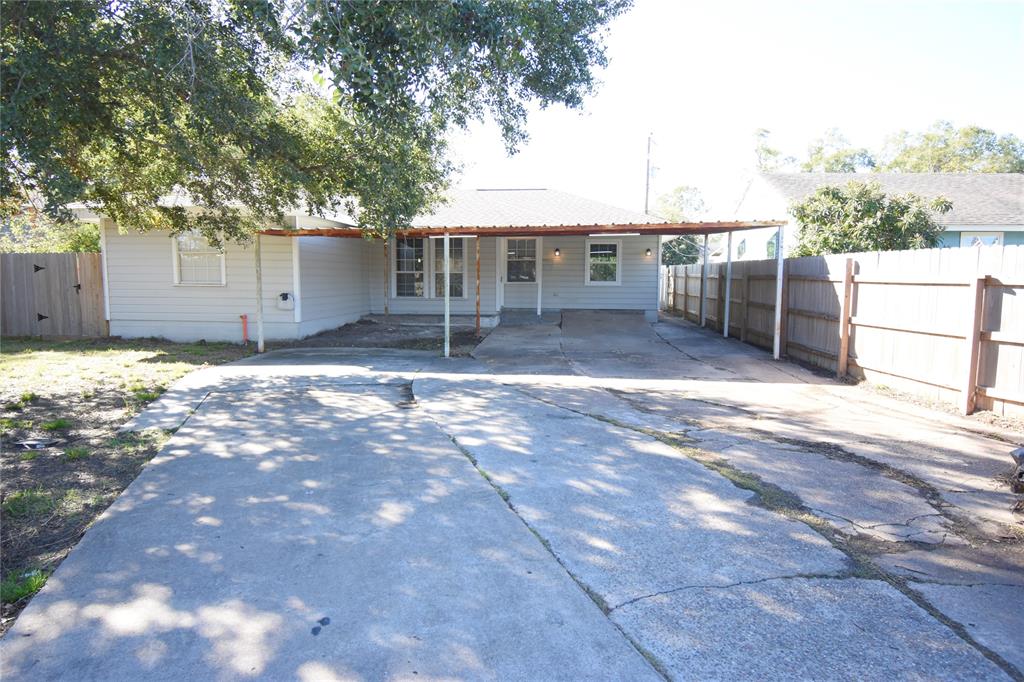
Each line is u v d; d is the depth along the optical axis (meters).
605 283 17.05
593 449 5.41
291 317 12.84
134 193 8.73
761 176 23.00
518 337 13.48
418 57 5.28
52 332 13.53
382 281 16.88
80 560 3.31
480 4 5.45
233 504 4.09
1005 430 6.13
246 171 8.36
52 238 19.19
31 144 5.25
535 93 7.86
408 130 6.91
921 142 37.12
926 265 7.44
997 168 33.75
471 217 16.31
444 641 2.63
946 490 4.52
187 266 12.97
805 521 3.92
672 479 4.66
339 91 4.98
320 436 5.72
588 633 2.70
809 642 2.64
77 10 5.28
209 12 5.88
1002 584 3.17
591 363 10.39
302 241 12.97
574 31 7.36
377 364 9.85
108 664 2.47
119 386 7.81
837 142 41.44
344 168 8.21
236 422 6.20
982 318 6.59
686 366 10.23
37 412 6.46
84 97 5.86
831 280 9.60
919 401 7.44
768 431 6.12
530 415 6.62
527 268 17.08
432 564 3.30
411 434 5.81
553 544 3.55
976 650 2.60
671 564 3.33
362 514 3.95
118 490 4.34
